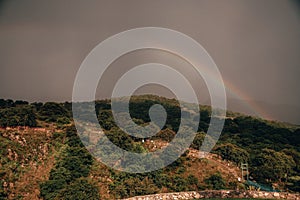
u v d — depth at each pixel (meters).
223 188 81.50
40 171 73.81
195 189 80.44
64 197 67.69
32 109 98.75
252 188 81.75
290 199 79.31
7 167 71.06
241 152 92.31
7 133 81.00
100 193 72.25
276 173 85.94
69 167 75.44
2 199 64.44
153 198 75.69
